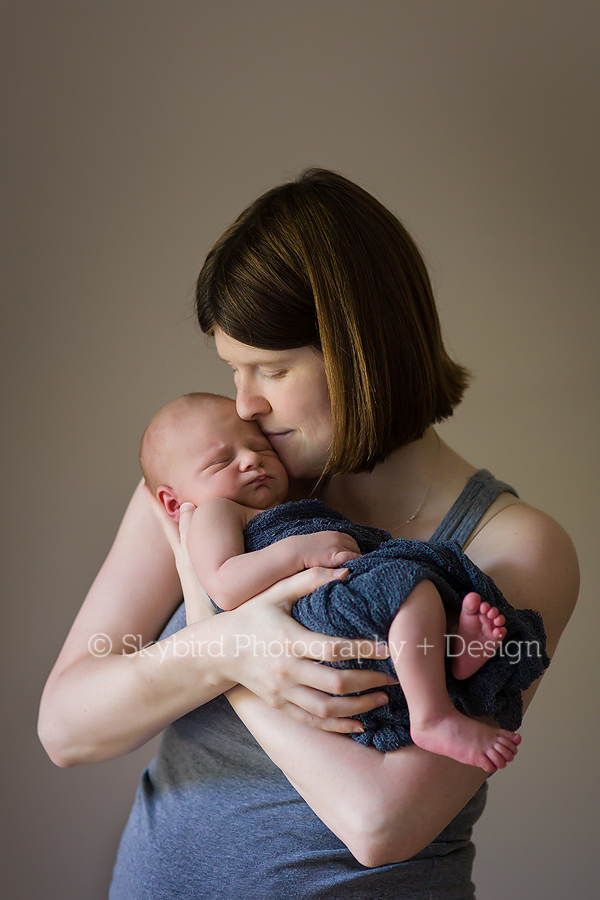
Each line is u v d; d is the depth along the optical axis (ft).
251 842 3.55
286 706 3.04
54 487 6.53
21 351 6.47
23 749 6.49
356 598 2.91
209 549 3.40
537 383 6.44
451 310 6.46
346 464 3.67
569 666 6.37
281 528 3.43
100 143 6.44
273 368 3.59
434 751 2.79
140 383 6.57
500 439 6.49
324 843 3.48
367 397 3.51
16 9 6.31
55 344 6.51
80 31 6.38
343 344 3.46
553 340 6.41
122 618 4.07
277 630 3.01
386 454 3.76
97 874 6.59
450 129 6.38
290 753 3.04
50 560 6.53
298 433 3.80
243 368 3.68
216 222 6.50
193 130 6.45
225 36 6.40
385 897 3.41
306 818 3.50
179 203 6.49
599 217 6.29
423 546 3.12
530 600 3.34
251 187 6.48
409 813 2.88
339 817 2.90
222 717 3.76
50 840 6.53
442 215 6.43
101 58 6.40
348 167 6.44
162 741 4.25
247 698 3.25
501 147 6.35
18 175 6.40
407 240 3.88
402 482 3.92
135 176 6.47
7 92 6.35
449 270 6.45
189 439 4.02
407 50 6.36
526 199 6.36
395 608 2.87
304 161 6.45
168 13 6.39
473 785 3.03
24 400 6.48
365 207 3.70
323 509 3.67
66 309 6.50
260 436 4.09
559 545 3.54
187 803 3.79
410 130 6.40
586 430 6.42
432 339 3.92
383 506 3.96
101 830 6.61
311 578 3.08
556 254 6.37
